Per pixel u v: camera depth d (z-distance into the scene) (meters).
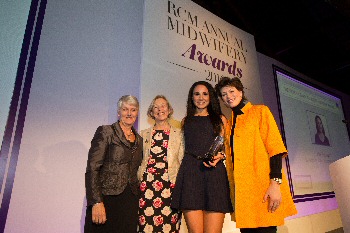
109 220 1.38
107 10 2.44
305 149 4.21
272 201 1.33
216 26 3.20
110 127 1.55
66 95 2.00
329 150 4.75
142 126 2.16
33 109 1.83
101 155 1.43
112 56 2.34
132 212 1.47
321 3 3.63
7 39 1.85
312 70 5.18
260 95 3.44
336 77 5.64
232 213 1.62
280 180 1.36
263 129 1.52
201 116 1.78
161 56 2.47
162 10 2.63
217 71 3.00
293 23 4.07
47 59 1.98
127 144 1.53
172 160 1.66
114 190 1.42
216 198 1.48
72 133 1.96
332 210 4.10
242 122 1.62
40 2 2.06
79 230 1.82
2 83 1.75
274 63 4.39
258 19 4.09
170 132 1.76
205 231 1.47
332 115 5.32
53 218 1.74
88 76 2.16
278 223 1.35
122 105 1.62
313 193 3.98
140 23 2.65
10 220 1.58
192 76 2.70
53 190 1.78
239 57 3.36
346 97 6.16
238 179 1.50
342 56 4.86
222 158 1.55
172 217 1.54
